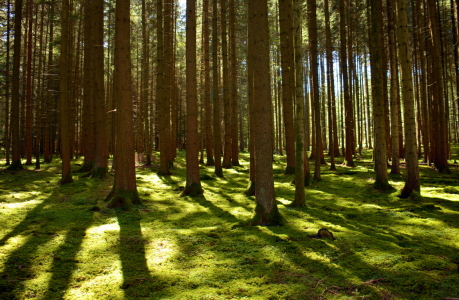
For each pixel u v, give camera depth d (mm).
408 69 9242
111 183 12078
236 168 17719
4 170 15422
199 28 24328
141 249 5008
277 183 12289
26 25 20031
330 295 3467
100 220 6840
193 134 10141
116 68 8523
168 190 11000
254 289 3625
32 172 15516
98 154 13656
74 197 9383
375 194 9758
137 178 13773
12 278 3871
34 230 5930
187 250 4965
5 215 7016
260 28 6590
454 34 15023
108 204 8156
